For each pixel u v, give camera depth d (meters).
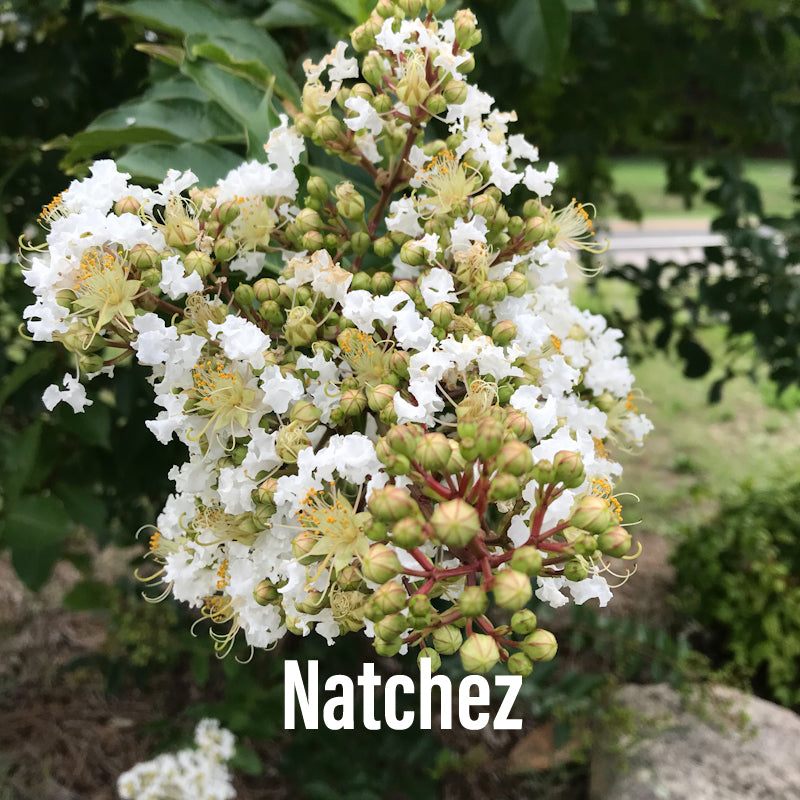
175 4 0.28
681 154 0.63
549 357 0.22
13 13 0.43
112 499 0.50
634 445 0.26
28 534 0.32
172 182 0.21
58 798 0.53
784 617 0.64
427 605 0.17
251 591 0.20
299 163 0.23
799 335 0.53
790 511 0.70
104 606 0.50
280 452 0.19
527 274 0.23
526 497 0.18
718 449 1.04
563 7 0.31
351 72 0.23
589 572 0.18
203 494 0.20
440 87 0.21
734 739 0.51
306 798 0.51
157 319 0.19
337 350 0.20
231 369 0.20
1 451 0.38
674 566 0.73
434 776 0.47
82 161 0.29
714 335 1.33
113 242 0.19
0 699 0.60
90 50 0.44
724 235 0.55
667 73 0.53
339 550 0.18
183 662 0.62
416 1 0.21
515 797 0.52
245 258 0.22
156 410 0.45
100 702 0.60
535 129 0.60
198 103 0.26
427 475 0.17
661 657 0.54
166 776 0.43
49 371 0.41
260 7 0.35
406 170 0.22
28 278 0.19
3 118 0.45
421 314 0.20
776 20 0.51
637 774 0.49
